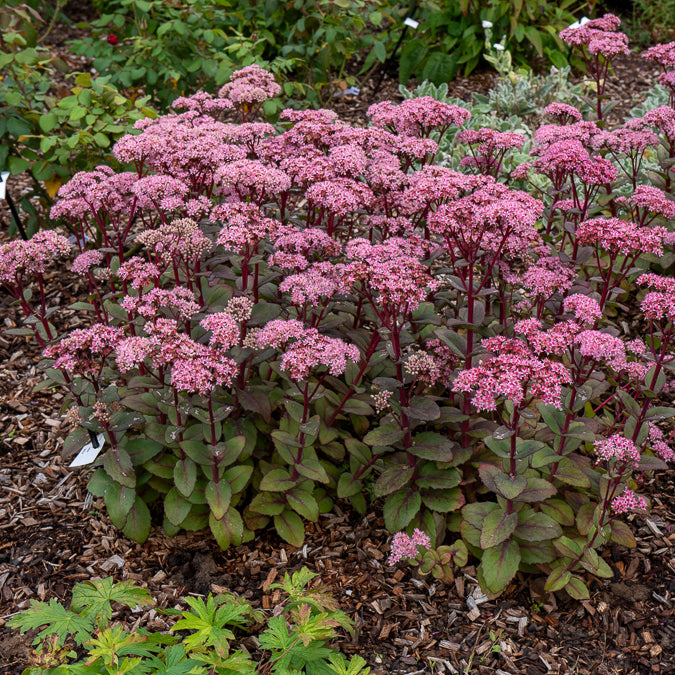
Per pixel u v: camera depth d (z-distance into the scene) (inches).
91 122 83.2
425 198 64.7
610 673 57.1
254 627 59.9
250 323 63.2
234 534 62.6
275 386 66.6
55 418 76.5
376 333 62.8
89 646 53.2
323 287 60.9
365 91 133.6
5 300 88.5
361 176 74.0
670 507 66.9
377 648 58.9
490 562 58.8
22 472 71.5
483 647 58.7
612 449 56.4
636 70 137.3
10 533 66.7
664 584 61.7
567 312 69.2
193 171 69.8
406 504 63.1
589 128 78.7
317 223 70.7
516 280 66.3
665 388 71.8
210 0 116.0
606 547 64.0
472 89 132.3
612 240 64.7
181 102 79.2
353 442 64.4
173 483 64.9
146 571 63.6
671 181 81.4
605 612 60.4
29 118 88.0
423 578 63.0
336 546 65.2
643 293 82.0
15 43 90.2
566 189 75.4
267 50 137.0
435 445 62.1
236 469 63.2
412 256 64.4
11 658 58.6
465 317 64.2
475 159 77.3
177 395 61.9
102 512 68.0
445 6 136.2
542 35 135.7
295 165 67.9
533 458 59.2
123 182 71.0
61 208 69.3
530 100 120.6
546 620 60.2
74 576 63.3
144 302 62.5
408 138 72.1
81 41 117.0
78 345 59.9
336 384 65.6
